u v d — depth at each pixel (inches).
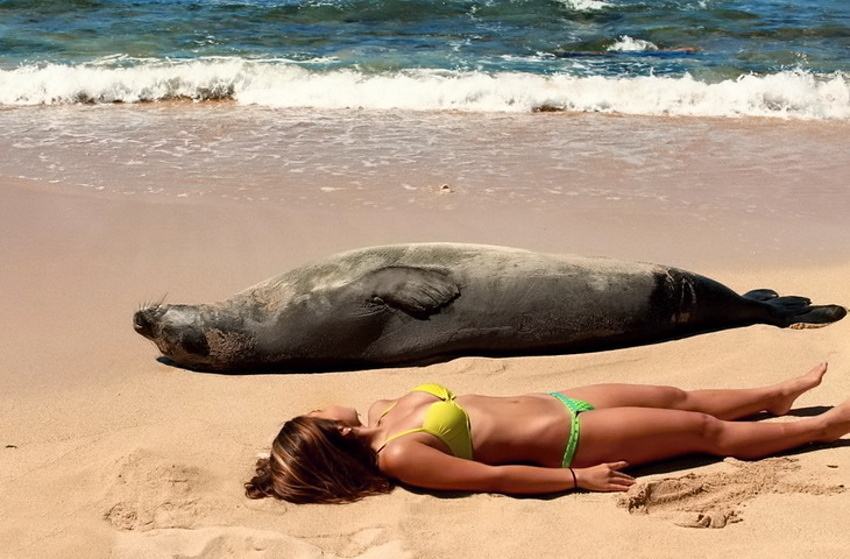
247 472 180.9
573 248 318.7
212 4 813.2
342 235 330.0
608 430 180.1
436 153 446.6
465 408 182.9
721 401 197.2
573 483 173.5
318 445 173.8
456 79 587.8
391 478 178.1
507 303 248.7
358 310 245.6
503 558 151.1
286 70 610.2
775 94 566.6
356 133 488.4
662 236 332.2
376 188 386.3
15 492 171.6
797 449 190.1
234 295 256.1
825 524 158.7
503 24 768.9
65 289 283.0
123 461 178.5
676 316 258.7
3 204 358.9
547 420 180.4
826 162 438.9
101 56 655.1
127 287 285.1
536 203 368.2
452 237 328.8
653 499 171.5
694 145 469.7
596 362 243.0
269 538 155.5
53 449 189.8
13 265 299.6
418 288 245.4
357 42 705.0
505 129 502.0
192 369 241.1
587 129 505.0
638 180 403.5
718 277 296.0
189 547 153.6
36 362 236.5
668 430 182.1
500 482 172.7
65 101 571.8
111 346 248.8
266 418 207.8
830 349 240.2
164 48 677.9
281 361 244.8
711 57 680.4
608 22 777.6
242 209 356.8
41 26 733.9
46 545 154.9
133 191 378.9
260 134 484.7
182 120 519.8
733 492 172.2
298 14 783.7
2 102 564.4
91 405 213.8
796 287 288.7
